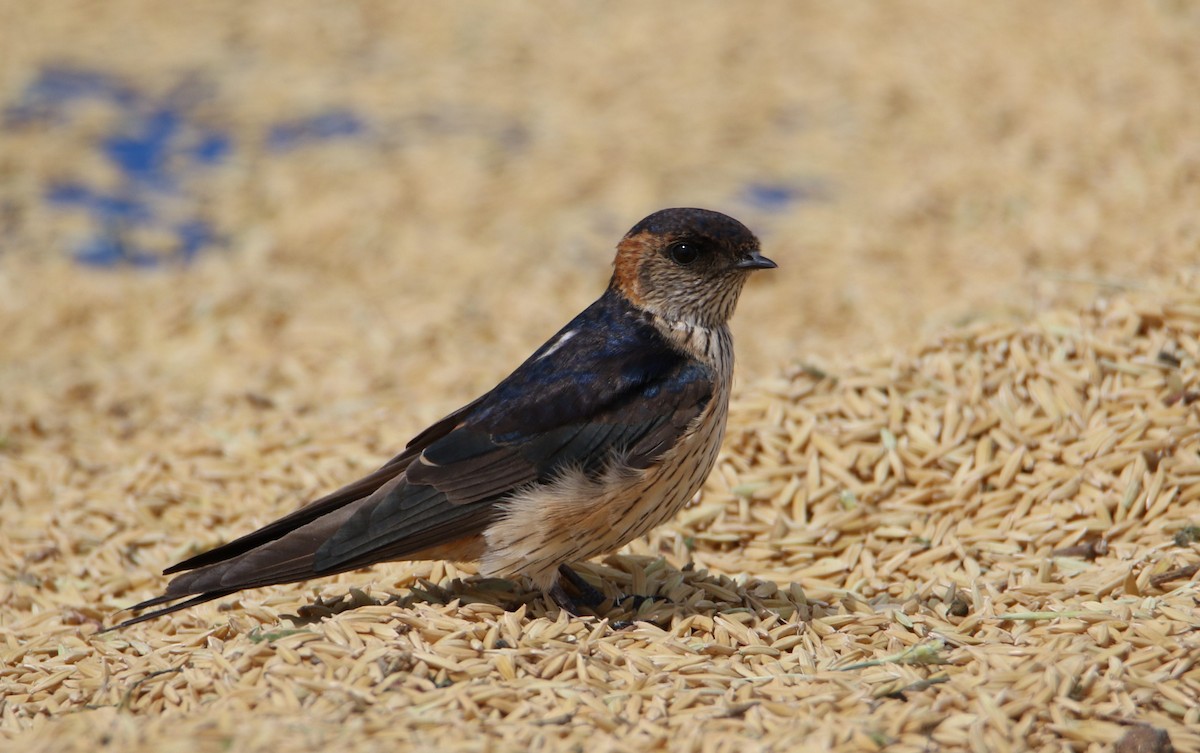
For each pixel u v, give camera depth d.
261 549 8.06
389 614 7.98
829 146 21.81
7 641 8.92
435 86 24.53
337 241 19.64
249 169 21.81
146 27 26.97
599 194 20.78
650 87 24.11
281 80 24.77
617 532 8.43
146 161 21.98
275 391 15.01
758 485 10.30
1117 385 10.37
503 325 17.17
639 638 7.99
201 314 17.50
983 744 6.67
